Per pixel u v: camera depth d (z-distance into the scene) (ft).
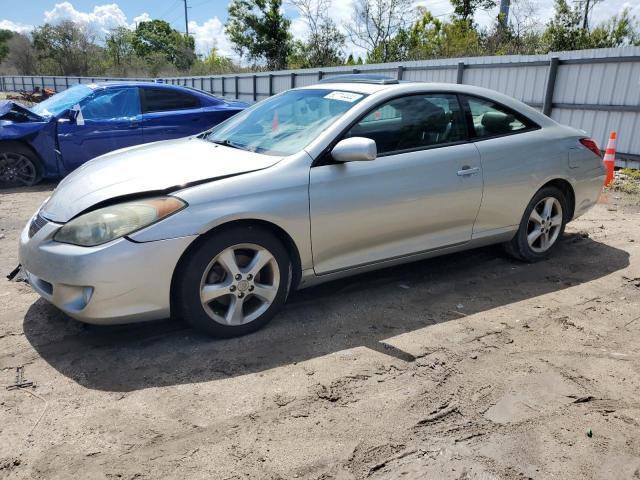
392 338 11.32
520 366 10.32
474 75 38.75
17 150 25.14
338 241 11.77
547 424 8.62
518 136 14.60
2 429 8.23
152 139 27.17
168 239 9.87
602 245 17.83
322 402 9.07
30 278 10.98
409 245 12.95
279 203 10.76
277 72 65.31
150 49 203.10
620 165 30.68
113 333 11.28
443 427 8.50
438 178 12.85
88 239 9.84
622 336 11.61
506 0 67.56
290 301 13.05
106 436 8.13
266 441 8.09
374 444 8.07
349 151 10.98
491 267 15.60
